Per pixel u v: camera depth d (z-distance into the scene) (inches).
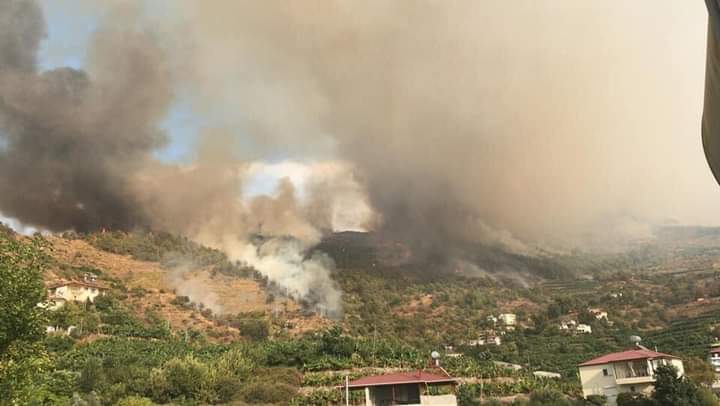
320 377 2178.9
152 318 3939.5
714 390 2237.9
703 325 4274.1
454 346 4889.3
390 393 1567.4
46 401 1053.8
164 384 1854.1
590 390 2017.7
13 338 568.4
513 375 2532.0
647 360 1897.1
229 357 2272.4
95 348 2544.3
